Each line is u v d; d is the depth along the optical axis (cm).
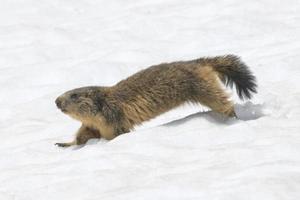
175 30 3397
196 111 2123
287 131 1647
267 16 3366
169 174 1480
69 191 1498
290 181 1317
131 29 3497
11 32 3728
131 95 1922
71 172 1628
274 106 1986
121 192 1420
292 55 2597
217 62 1953
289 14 3359
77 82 2923
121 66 2992
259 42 3050
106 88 1952
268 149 1521
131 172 1545
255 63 2633
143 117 1925
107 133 1942
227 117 1886
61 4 4097
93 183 1512
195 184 1380
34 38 3600
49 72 3050
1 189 1611
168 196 1359
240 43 3083
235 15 3419
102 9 3947
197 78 1895
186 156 1600
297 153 1483
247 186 1315
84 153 1748
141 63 3022
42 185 1587
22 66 3225
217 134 1709
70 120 2373
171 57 3053
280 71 2452
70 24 3747
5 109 2673
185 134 1734
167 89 1897
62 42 3484
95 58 3183
